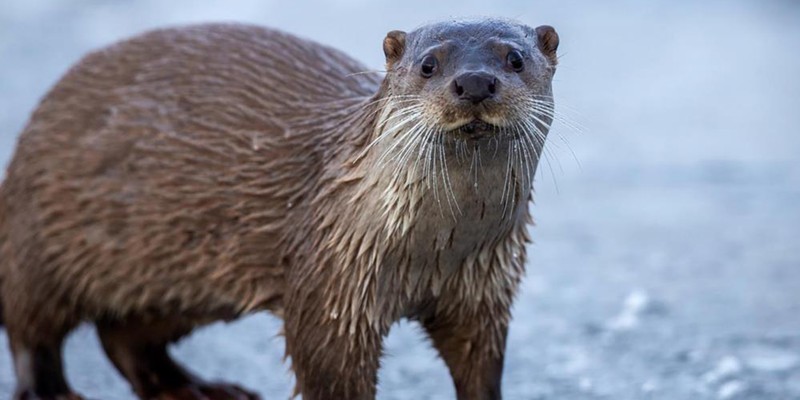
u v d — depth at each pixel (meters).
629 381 14.06
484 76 10.13
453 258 11.12
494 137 10.34
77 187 12.59
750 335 15.37
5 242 13.23
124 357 13.67
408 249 10.96
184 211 12.13
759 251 18.61
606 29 30.75
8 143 22.64
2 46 28.72
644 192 21.56
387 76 11.05
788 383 13.82
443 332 11.71
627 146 23.91
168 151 12.26
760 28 31.83
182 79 12.50
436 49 10.55
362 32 29.39
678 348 14.97
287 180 11.73
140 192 12.33
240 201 11.91
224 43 12.68
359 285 11.05
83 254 12.68
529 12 31.38
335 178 11.24
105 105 12.66
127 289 12.63
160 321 13.39
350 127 11.38
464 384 11.78
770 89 27.47
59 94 12.95
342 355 11.23
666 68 28.69
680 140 24.34
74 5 31.48
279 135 11.92
